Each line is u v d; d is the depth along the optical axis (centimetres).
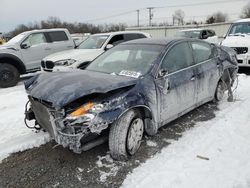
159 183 325
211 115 541
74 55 848
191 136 447
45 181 344
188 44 514
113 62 473
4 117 584
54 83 371
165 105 427
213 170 347
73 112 332
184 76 468
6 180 349
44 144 439
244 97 657
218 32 3275
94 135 354
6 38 2475
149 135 451
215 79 574
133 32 1008
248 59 951
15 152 419
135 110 382
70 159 391
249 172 339
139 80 394
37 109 390
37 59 1066
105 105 342
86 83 357
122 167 365
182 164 363
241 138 432
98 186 330
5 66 965
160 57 436
